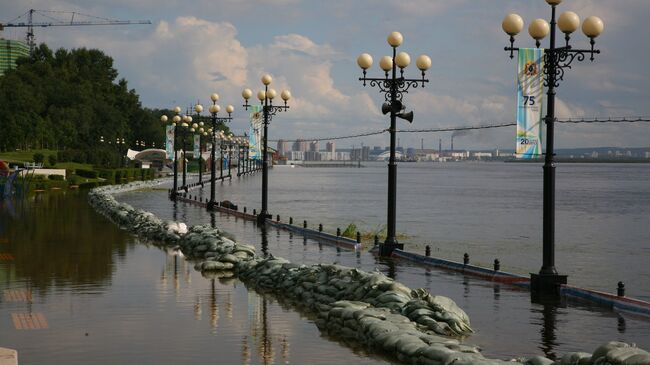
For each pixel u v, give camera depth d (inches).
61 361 522.0
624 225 2162.9
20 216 1850.4
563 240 1731.1
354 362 525.0
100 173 4244.6
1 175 2952.8
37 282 864.9
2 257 1079.0
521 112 850.1
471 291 838.5
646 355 429.4
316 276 768.3
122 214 1669.5
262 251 1210.0
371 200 3213.6
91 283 860.6
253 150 1953.7
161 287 838.5
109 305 729.0
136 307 721.0
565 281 829.2
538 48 847.7
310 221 2079.2
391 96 1168.8
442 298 649.0
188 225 1665.8
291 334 611.2
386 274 967.0
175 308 716.7
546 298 794.2
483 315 703.1
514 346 581.9
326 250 1227.9
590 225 2164.1
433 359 499.8
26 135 6013.8
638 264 1298.0
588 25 829.8
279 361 527.2
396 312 638.5
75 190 3353.8
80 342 577.3
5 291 802.8
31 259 1062.4
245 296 786.8
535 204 3065.9
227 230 1565.0
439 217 2346.2
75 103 7042.3
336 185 4990.2
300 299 757.3
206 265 962.1
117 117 7352.4
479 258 1316.4
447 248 1465.3
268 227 1640.0
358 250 1230.3
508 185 5349.4
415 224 2070.6
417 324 610.2
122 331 617.0
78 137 6835.6
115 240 1323.8
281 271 835.4
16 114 5964.6
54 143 6387.8
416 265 1053.8
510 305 753.6
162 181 4298.7
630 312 716.0
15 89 6151.6
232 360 529.0
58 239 1332.4
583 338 610.2
